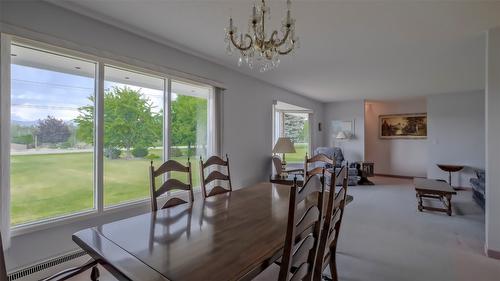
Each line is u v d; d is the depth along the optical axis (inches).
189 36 104.5
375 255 97.0
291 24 62.9
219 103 140.0
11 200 73.5
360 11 81.8
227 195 83.3
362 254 97.7
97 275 51.1
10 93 70.6
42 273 76.1
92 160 91.8
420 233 118.9
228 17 87.7
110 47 92.7
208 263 37.8
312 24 91.1
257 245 44.2
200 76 129.2
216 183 137.9
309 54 123.6
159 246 44.0
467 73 160.1
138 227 53.4
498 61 94.7
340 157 250.5
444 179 231.9
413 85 197.2
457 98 227.9
